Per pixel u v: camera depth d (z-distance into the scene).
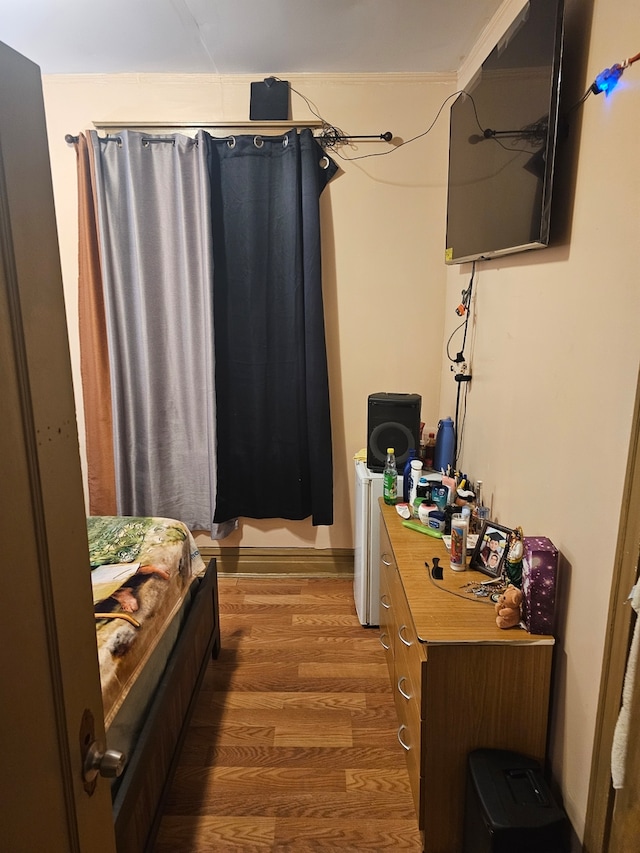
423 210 2.83
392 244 2.86
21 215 0.55
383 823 1.65
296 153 2.66
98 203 2.71
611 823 1.20
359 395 3.02
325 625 2.67
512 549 1.58
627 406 1.15
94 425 2.98
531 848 1.25
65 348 0.65
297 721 2.05
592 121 1.31
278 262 2.80
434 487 2.24
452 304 2.74
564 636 1.43
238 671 2.33
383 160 2.78
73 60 2.55
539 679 1.45
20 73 0.55
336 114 2.74
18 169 0.55
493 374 2.04
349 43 2.38
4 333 0.53
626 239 1.16
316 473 2.92
